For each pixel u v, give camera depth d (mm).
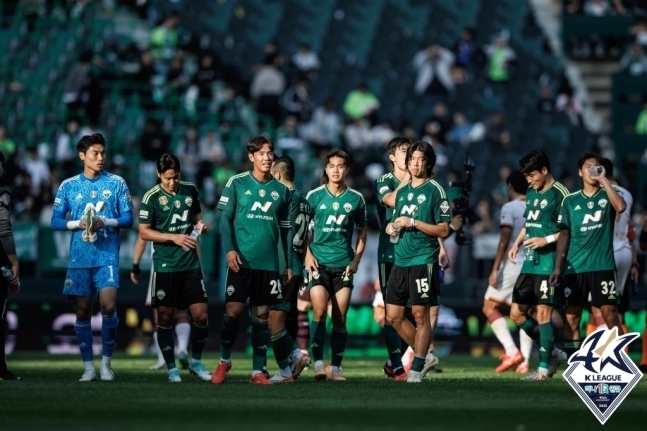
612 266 39688
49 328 70125
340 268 40875
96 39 98500
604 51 113562
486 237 73875
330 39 113438
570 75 113812
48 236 71812
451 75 107875
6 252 39781
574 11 114250
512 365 48406
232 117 96188
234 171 87625
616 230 46844
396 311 38344
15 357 62438
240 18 111625
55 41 97625
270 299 37156
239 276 36938
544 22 119875
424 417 26453
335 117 98562
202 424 24609
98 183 39500
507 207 48219
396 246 38031
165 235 38156
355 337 71312
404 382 38594
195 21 108750
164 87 95250
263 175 37219
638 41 111062
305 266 41188
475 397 32031
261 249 36969
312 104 105438
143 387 35312
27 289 70938
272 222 37094
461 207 49625
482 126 101375
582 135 105312
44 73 94688
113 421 25172
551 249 41125
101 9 103062
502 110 107000
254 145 37031
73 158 85625
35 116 90688
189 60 101875
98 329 69750
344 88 107625
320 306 40656
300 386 36188
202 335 40719
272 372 47688
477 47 110062
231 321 37062
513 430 24062
